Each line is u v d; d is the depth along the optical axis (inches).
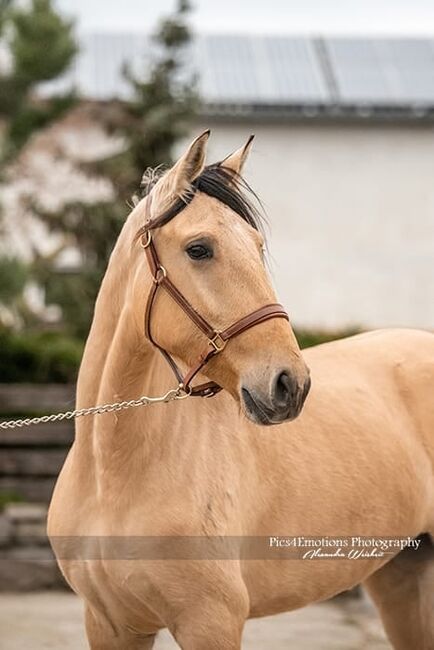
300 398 142.3
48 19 501.4
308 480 174.4
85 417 165.9
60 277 558.9
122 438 159.5
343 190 883.4
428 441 196.9
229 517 161.6
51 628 307.1
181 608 159.0
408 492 189.2
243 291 146.6
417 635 201.0
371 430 187.0
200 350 148.6
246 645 291.6
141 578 159.3
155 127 570.3
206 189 152.0
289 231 880.9
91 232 570.3
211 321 147.5
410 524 191.5
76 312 553.6
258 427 171.2
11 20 503.5
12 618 319.9
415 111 869.2
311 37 986.1
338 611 338.3
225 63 920.9
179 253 150.2
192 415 162.9
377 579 204.1
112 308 165.0
